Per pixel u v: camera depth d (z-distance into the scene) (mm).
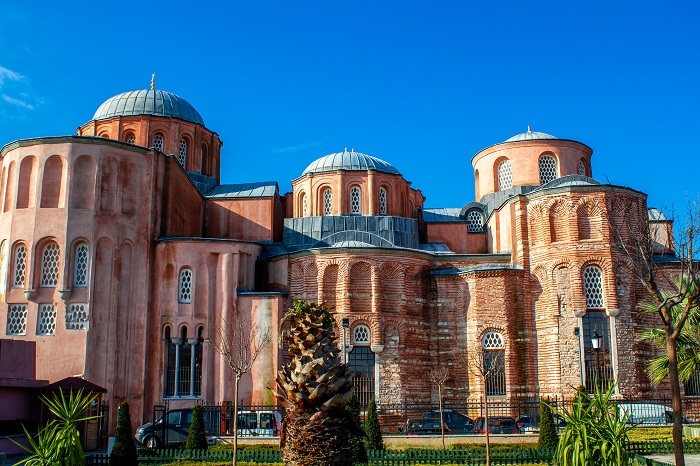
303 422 17656
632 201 45281
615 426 20062
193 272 43344
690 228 23719
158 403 41500
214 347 42688
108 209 42094
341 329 44281
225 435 35281
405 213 56250
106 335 40688
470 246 55125
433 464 26734
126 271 42312
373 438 29609
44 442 21609
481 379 44688
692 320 29016
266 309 43281
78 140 42094
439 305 47344
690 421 39906
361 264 45500
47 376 39656
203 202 52875
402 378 44594
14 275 41438
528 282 45906
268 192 53844
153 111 54812
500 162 57844
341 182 53656
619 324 43281
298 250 46406
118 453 25000
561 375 43062
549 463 26359
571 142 56562
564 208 45000
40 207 41406
